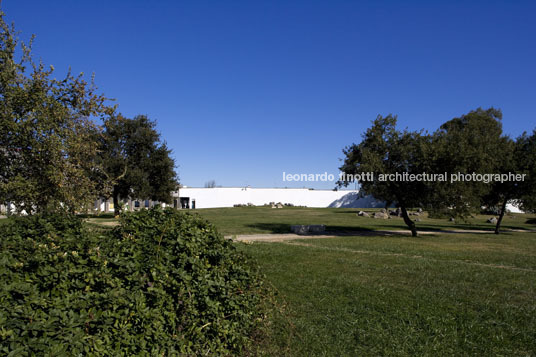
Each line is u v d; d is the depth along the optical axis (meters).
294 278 8.24
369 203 68.81
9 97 7.66
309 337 4.75
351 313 5.80
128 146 28.19
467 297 6.90
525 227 30.75
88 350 2.55
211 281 3.64
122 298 2.87
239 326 4.05
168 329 3.43
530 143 25.48
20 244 3.44
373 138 21.27
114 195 27.98
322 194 72.81
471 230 26.84
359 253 12.70
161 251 3.59
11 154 7.93
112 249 3.44
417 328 5.22
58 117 8.12
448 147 19.67
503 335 5.02
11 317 2.27
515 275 9.22
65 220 4.93
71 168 8.29
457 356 4.36
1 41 8.45
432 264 10.65
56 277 2.73
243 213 45.62
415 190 20.42
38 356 2.18
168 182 29.91
